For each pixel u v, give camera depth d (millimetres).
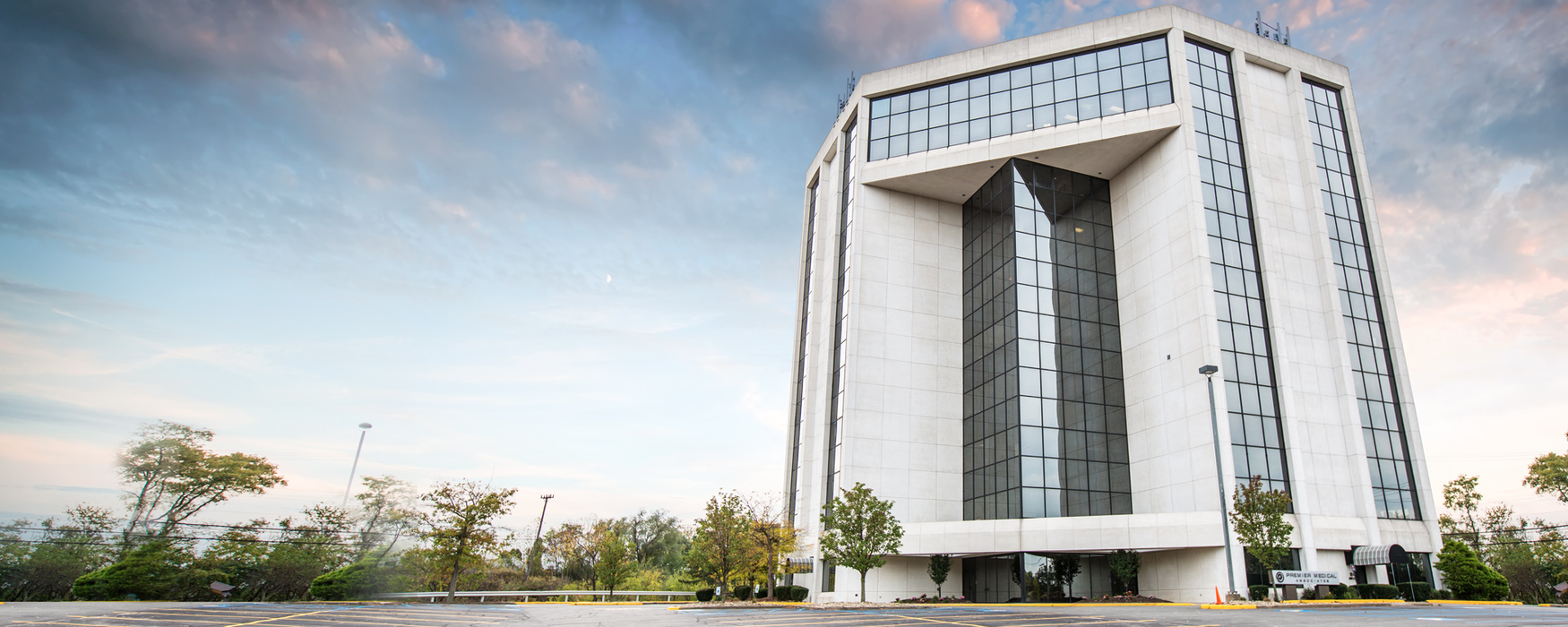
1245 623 23828
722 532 47500
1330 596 40031
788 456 66688
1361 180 56219
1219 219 50375
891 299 58531
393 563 47719
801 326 71688
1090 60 56281
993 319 55219
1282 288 50062
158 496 49219
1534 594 53562
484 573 59875
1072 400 51219
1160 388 49000
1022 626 22891
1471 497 59625
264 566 46469
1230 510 42438
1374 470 48125
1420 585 43688
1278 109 55594
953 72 60750
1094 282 54688
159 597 41875
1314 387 48125
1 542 42625
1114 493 49688
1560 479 54719
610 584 63969
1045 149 54625
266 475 51594
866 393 55688
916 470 54688
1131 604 39625
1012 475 49656
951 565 50875
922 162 58906
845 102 72000
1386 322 52531
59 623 20734
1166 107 52062
